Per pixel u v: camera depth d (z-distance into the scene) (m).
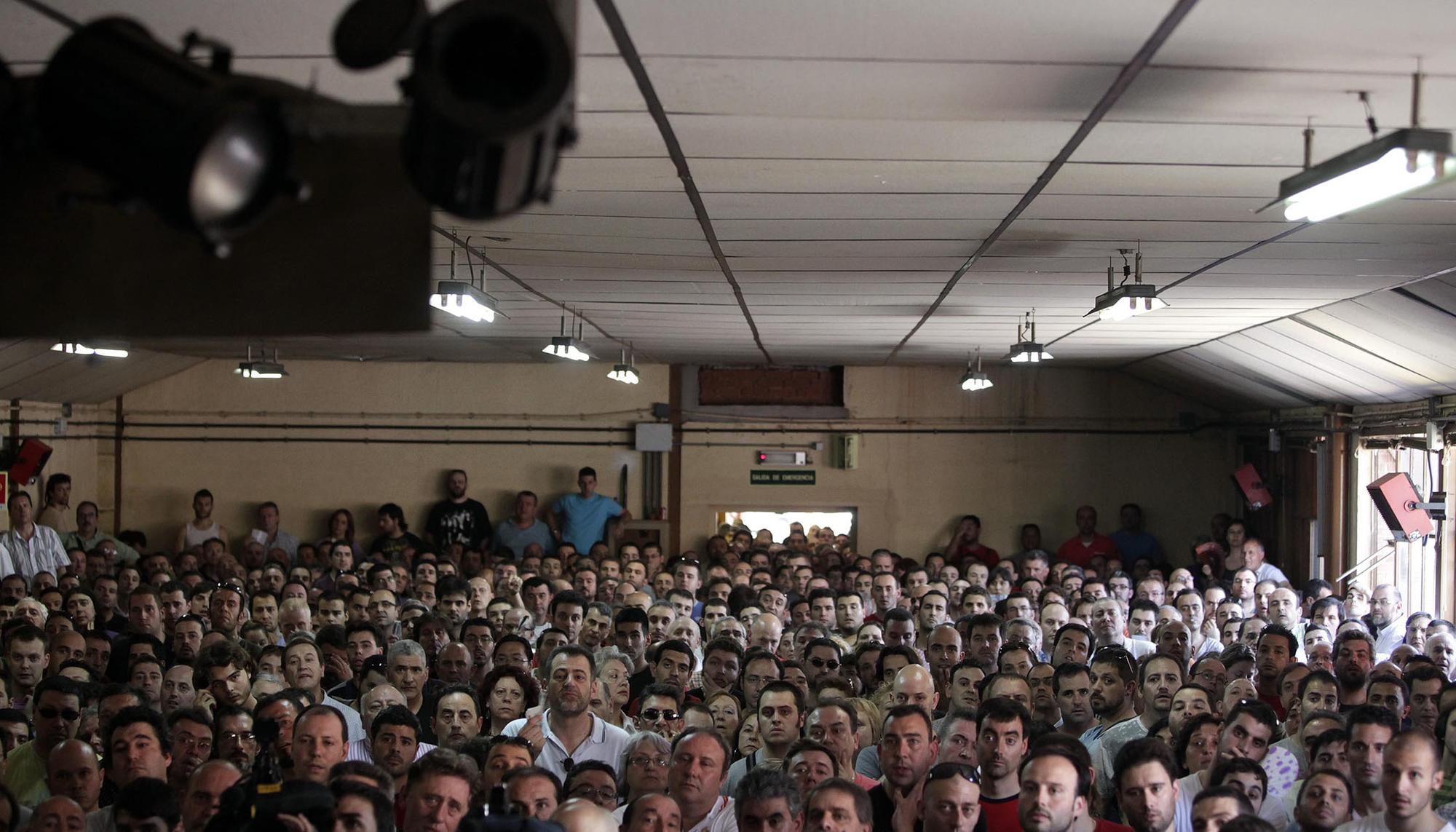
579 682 7.33
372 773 5.34
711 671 9.18
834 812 5.02
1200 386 17.28
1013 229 7.52
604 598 13.45
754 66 4.39
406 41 2.65
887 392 19.25
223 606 11.50
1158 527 19.02
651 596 12.21
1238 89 4.55
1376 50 4.07
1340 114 4.85
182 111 2.32
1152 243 7.91
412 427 19.25
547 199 2.51
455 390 19.27
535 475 19.27
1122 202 6.65
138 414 19.03
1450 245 7.78
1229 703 8.13
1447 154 3.99
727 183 6.36
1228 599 13.90
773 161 5.83
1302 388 14.55
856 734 7.01
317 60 4.27
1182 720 7.57
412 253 2.92
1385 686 8.05
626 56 4.30
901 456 19.25
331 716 6.16
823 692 8.09
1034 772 5.37
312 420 19.16
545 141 2.38
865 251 8.38
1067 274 9.23
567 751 7.41
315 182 2.93
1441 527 12.90
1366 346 11.73
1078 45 4.11
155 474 19.03
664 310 12.02
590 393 19.31
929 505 19.20
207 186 2.36
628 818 5.26
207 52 4.11
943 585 12.79
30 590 13.19
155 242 2.98
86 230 2.98
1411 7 3.67
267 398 19.14
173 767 6.63
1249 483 16.50
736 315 12.39
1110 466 19.09
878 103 4.84
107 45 2.41
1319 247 7.98
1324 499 15.02
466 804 5.22
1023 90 4.62
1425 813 5.71
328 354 18.06
